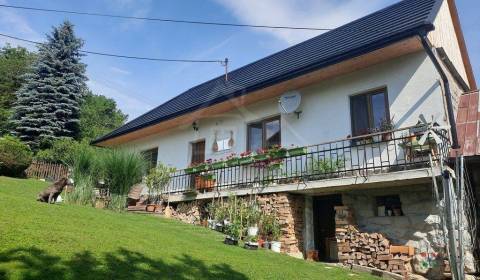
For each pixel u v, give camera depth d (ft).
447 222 21.56
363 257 26.30
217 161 41.47
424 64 29.60
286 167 34.32
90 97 145.59
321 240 33.40
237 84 44.55
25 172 59.82
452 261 20.76
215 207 34.86
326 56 32.32
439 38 33.91
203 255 18.67
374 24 36.52
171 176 43.32
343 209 28.60
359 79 33.09
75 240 15.61
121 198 32.12
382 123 30.68
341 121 33.53
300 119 36.68
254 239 28.78
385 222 27.73
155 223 28.09
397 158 28.84
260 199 32.91
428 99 28.81
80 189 31.32
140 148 57.52
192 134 48.75
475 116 28.48
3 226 15.01
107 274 12.79
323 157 32.94
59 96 93.71
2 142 51.96
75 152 35.76
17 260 12.13
